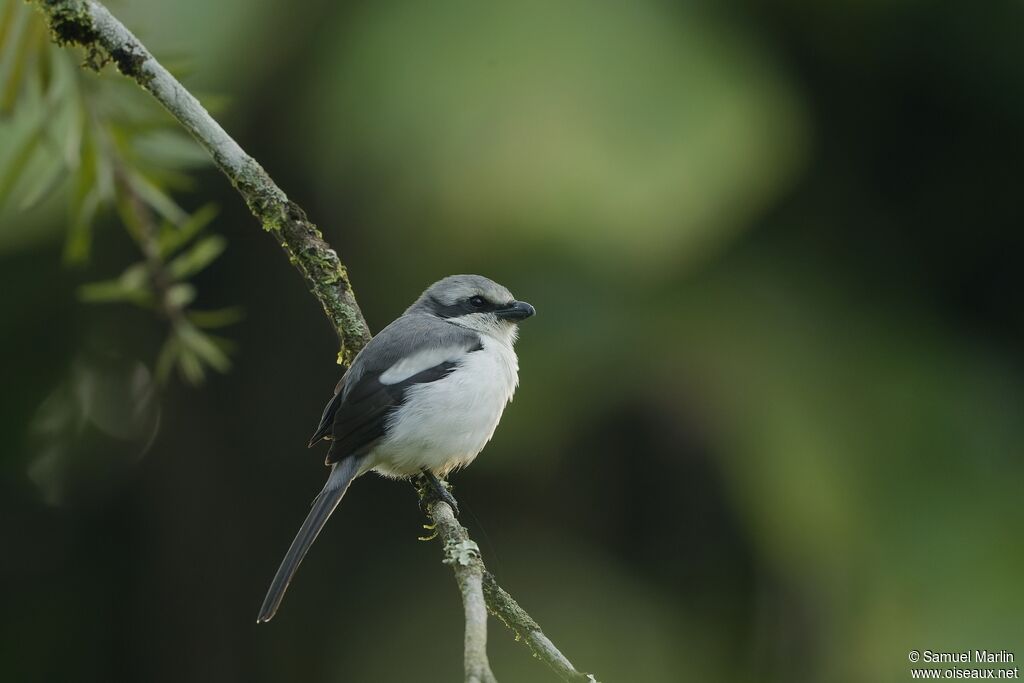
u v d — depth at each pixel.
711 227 10.68
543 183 9.90
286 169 11.83
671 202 9.88
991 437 11.27
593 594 12.88
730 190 10.13
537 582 12.95
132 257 12.45
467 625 5.63
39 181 7.83
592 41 10.07
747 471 11.09
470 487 13.19
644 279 11.38
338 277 7.85
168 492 13.89
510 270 11.21
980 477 11.01
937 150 12.51
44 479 13.70
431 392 8.09
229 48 10.72
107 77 7.59
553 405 11.49
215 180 12.55
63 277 12.39
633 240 10.20
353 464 8.05
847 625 11.02
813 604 11.84
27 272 12.34
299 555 7.62
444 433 8.09
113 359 13.38
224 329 13.44
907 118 12.39
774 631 12.28
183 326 7.80
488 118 9.93
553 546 13.16
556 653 6.40
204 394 13.63
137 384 13.55
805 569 11.24
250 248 13.18
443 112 10.05
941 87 12.27
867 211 12.36
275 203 7.52
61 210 11.05
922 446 11.09
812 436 11.00
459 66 10.07
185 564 13.89
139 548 14.09
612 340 11.36
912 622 10.62
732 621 12.70
